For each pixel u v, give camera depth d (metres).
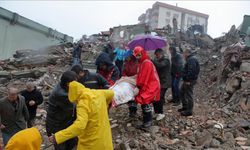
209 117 9.03
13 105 6.74
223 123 8.57
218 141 7.29
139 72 7.52
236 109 9.73
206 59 18.66
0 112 6.71
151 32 22.14
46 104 11.05
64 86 5.38
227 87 11.27
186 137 7.66
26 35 25.27
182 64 10.39
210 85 14.08
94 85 6.32
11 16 22.98
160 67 8.47
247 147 7.08
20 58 19.47
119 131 7.88
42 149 7.25
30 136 3.90
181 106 10.21
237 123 8.46
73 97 4.52
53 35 29.00
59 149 5.77
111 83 7.55
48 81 14.76
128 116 8.71
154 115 8.58
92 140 4.49
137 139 7.39
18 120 6.80
